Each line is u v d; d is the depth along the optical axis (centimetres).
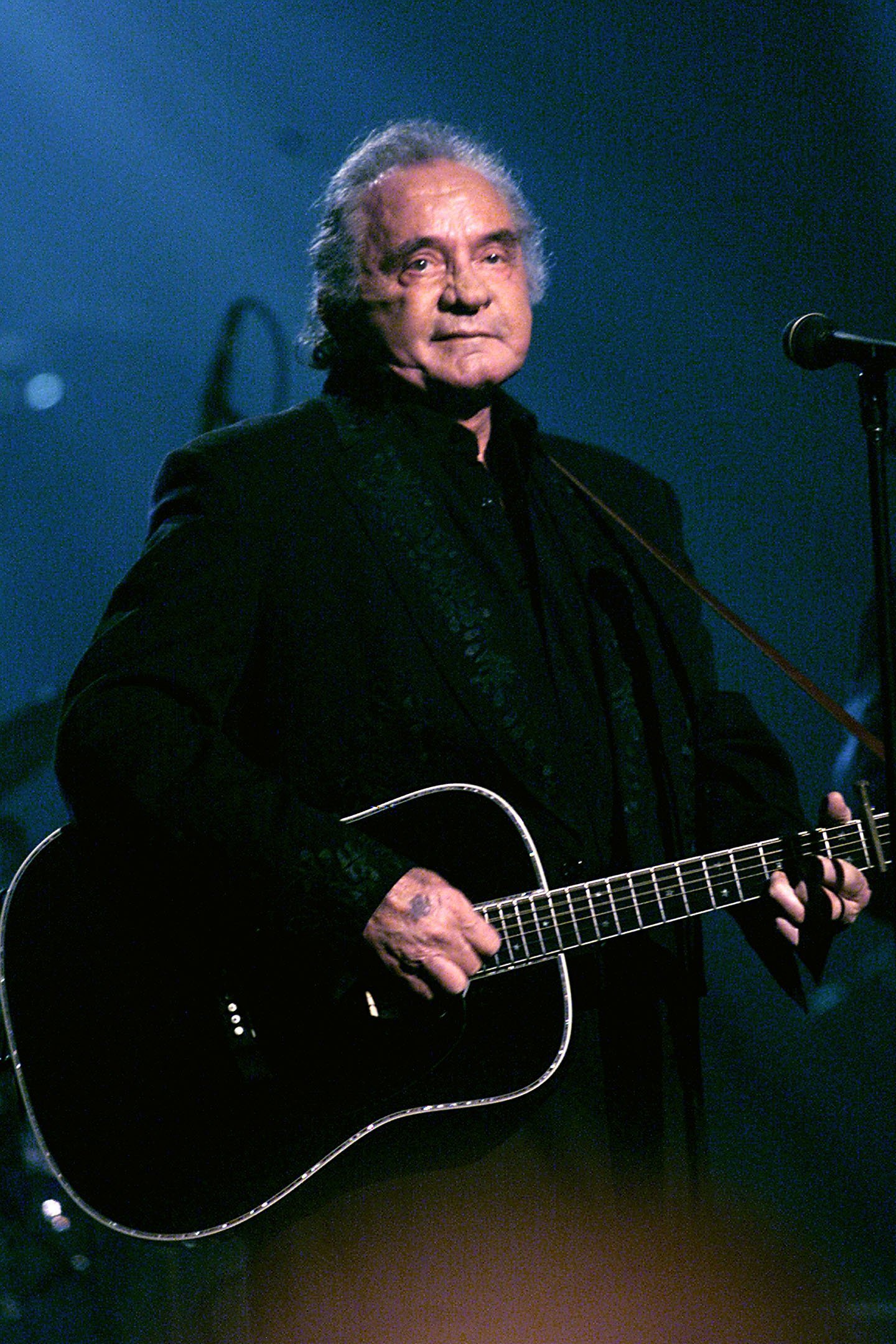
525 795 699
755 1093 1725
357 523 715
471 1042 673
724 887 712
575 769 713
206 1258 1272
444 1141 664
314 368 822
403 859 657
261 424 740
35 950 683
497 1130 665
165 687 662
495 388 769
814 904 711
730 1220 1490
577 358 1952
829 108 1822
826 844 727
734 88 1847
